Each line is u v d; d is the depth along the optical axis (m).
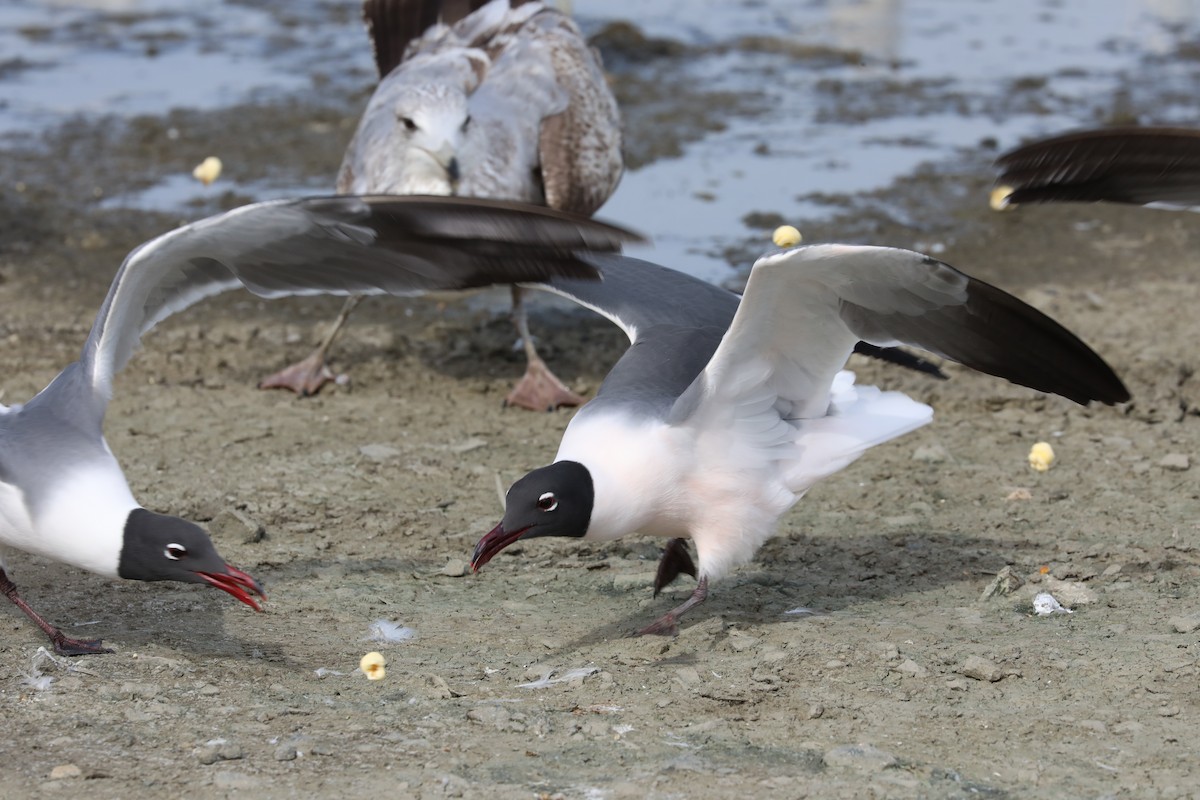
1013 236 21.11
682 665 10.32
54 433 9.82
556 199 16.98
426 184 15.98
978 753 9.01
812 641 10.67
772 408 10.43
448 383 16.73
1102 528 12.86
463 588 11.86
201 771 8.59
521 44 17.55
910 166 23.41
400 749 8.94
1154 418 15.52
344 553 12.48
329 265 10.10
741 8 32.00
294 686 9.86
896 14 31.89
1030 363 10.13
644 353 10.93
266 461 14.41
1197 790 8.54
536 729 9.21
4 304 18.53
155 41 29.53
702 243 20.33
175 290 10.38
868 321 9.97
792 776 8.66
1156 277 19.77
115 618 10.98
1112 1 33.00
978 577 11.95
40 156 23.39
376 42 18.75
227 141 24.09
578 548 12.77
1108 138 9.09
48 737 8.98
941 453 14.52
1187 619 10.85
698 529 10.66
